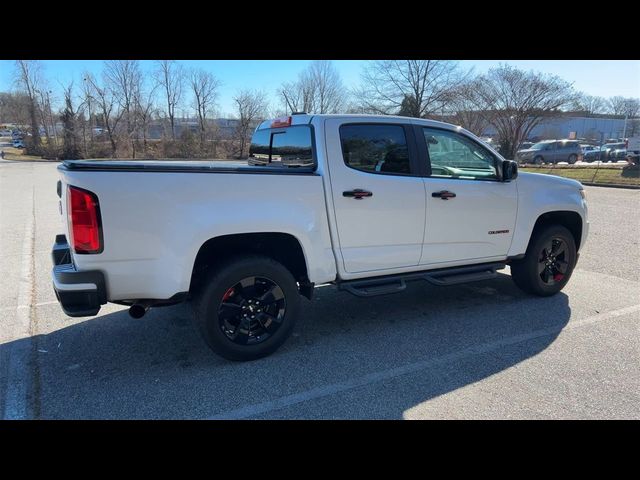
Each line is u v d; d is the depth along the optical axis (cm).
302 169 378
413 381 342
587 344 405
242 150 4584
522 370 358
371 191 398
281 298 376
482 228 465
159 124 5138
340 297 539
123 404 311
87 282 308
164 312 483
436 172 440
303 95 4431
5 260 694
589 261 704
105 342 409
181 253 327
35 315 474
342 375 351
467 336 424
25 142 4975
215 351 358
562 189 518
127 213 310
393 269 425
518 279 527
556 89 3222
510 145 3381
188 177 326
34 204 1286
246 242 372
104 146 4691
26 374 351
